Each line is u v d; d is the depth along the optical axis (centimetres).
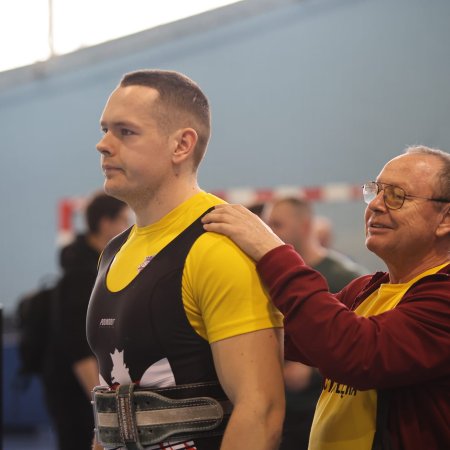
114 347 258
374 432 256
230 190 1055
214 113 1070
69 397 494
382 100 932
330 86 974
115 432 255
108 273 275
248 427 238
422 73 899
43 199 1208
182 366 250
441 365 244
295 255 254
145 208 265
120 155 258
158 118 258
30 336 509
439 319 246
